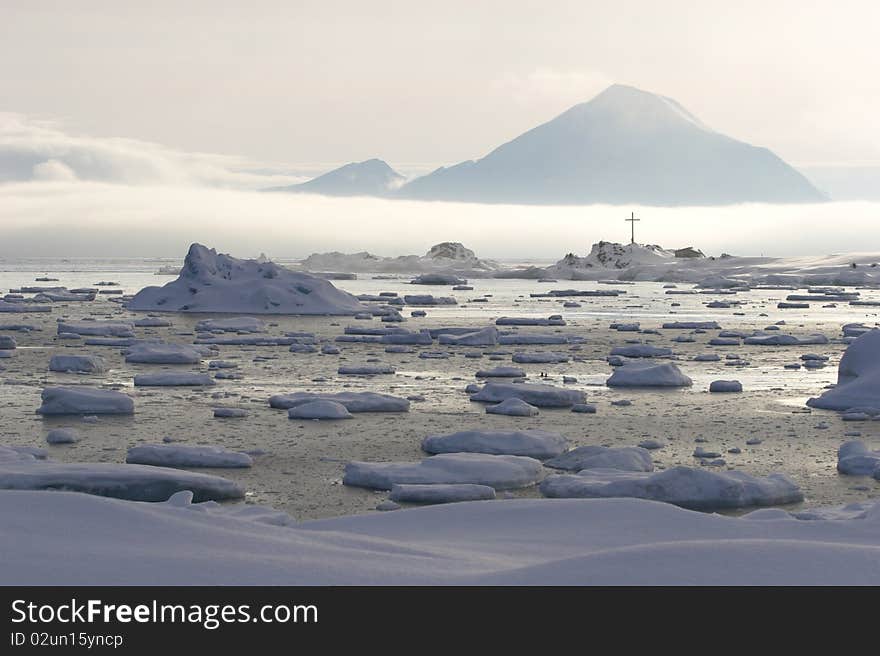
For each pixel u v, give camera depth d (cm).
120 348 3256
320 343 3525
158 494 1120
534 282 13500
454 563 672
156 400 2022
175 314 5056
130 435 1611
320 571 623
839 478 1316
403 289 10125
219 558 634
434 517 854
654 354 3164
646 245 17475
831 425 1772
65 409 1816
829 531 783
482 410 1920
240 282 5306
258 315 5050
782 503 1164
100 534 670
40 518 694
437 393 2181
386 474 1230
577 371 2678
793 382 2445
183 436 1600
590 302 7188
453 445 1447
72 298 6425
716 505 1127
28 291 7744
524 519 838
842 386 2012
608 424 1769
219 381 2388
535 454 1427
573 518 834
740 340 3731
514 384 2059
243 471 1330
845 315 5650
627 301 7394
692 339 3809
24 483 1075
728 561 630
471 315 5541
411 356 3092
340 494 1198
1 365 2673
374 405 1894
